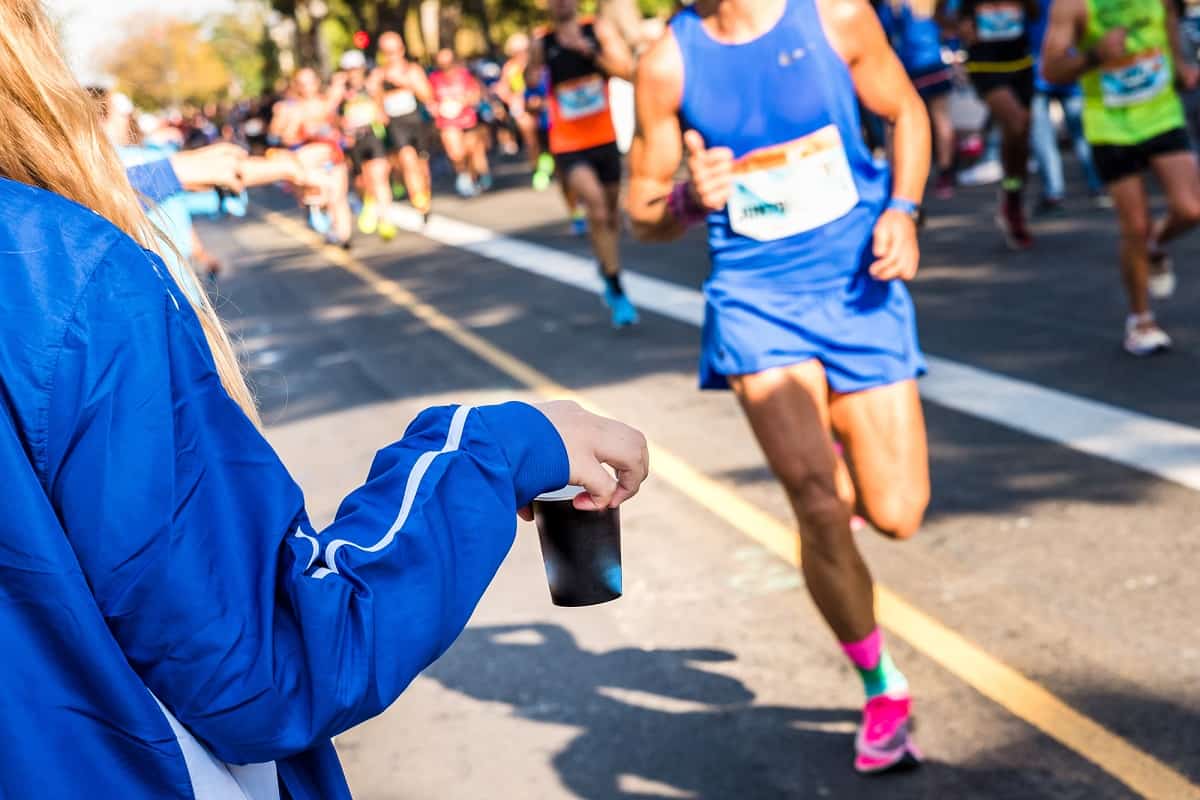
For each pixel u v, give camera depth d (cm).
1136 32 594
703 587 429
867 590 312
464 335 908
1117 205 615
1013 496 473
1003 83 898
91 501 87
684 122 325
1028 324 710
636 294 961
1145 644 357
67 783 88
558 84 874
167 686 89
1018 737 321
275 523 93
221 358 112
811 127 315
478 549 100
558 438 110
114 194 104
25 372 87
